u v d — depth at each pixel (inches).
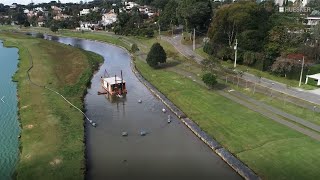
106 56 5064.0
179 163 1824.6
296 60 3147.1
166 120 2438.5
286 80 3078.2
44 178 1641.2
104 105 2792.8
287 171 1621.6
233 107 2474.2
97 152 1974.7
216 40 4158.5
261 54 3472.0
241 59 3737.7
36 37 7445.9
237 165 1729.8
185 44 5123.0
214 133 2106.3
